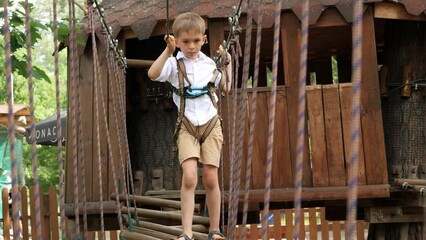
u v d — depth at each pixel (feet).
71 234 26.23
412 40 26.21
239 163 11.17
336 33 29.12
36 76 19.99
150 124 28.27
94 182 25.58
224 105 24.26
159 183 27.58
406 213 25.41
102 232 15.38
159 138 28.02
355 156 4.18
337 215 29.86
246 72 9.87
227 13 24.70
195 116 14.71
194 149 14.49
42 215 28.86
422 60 26.00
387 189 23.81
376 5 24.13
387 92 26.73
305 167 24.41
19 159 46.96
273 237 47.85
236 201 11.30
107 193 25.49
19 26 19.75
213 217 14.80
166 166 27.78
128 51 29.68
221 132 15.15
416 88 25.91
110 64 21.29
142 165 28.22
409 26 26.30
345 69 36.40
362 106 24.22
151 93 28.22
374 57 24.25
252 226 43.93
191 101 14.83
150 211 21.45
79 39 22.17
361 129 24.17
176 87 15.01
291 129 24.45
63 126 42.04
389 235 28.30
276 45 6.43
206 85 14.93
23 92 76.89
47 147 76.23
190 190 14.19
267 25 24.50
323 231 44.55
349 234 4.14
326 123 24.39
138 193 27.30
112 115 25.67
